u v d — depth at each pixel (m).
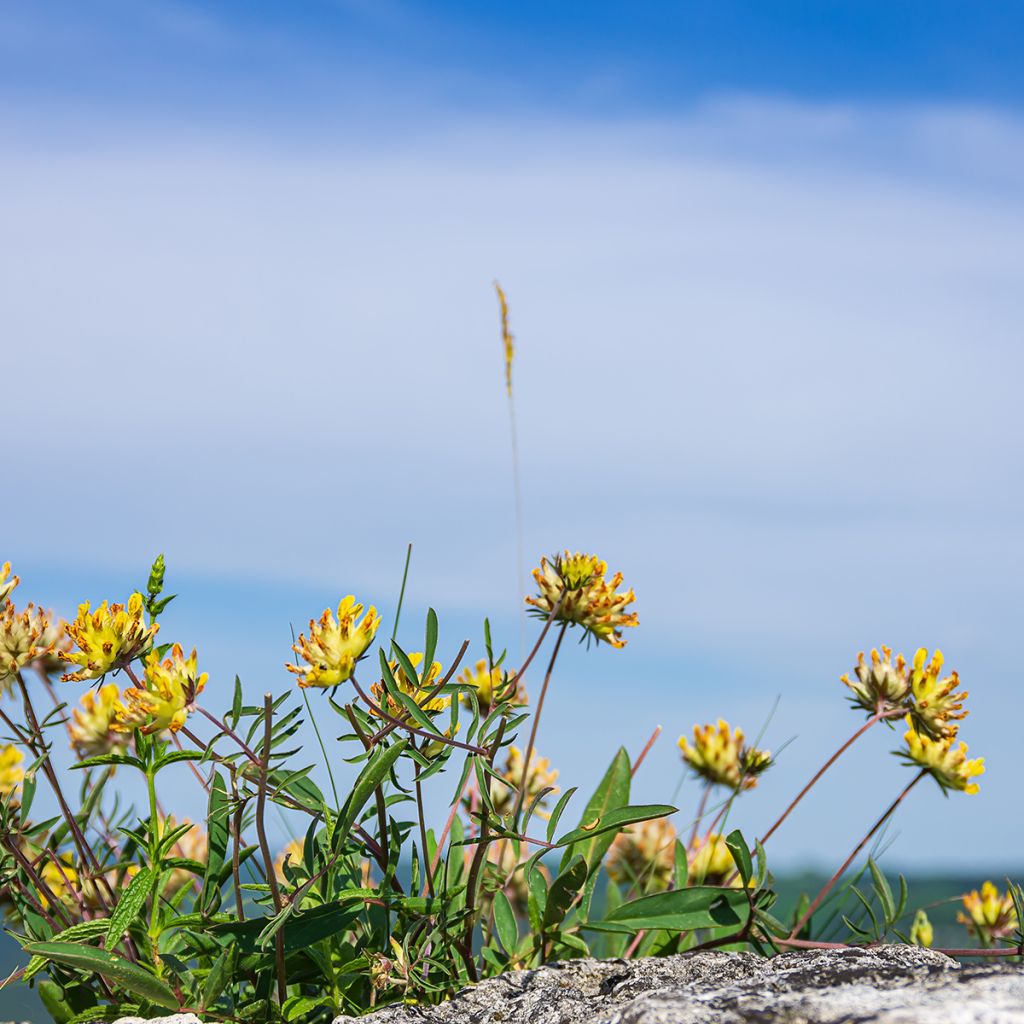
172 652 0.50
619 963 0.52
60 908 0.55
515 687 0.53
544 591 0.59
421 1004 0.52
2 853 0.54
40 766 0.54
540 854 0.51
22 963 0.56
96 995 0.56
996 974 0.45
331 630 0.49
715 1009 0.44
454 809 0.58
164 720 0.49
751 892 0.56
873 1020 0.43
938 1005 0.43
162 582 0.53
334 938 0.54
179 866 0.53
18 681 0.55
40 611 0.55
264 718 0.50
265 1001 0.52
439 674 0.54
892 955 0.51
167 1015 0.53
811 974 0.47
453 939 0.55
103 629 0.51
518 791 0.58
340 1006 0.53
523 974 0.52
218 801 0.54
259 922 0.51
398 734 0.53
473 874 0.54
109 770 0.59
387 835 0.54
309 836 0.53
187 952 0.55
